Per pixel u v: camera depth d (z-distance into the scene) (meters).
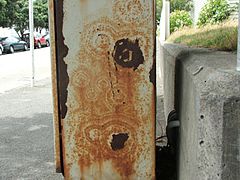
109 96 2.89
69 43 2.85
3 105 9.34
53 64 2.90
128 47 2.84
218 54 2.98
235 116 1.76
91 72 2.87
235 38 4.25
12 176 4.80
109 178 3.00
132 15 2.81
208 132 1.85
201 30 8.14
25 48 33.88
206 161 1.87
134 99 2.89
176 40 7.32
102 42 2.84
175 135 3.36
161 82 9.34
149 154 2.95
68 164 2.99
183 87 2.84
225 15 11.61
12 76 15.35
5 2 36.56
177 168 3.27
